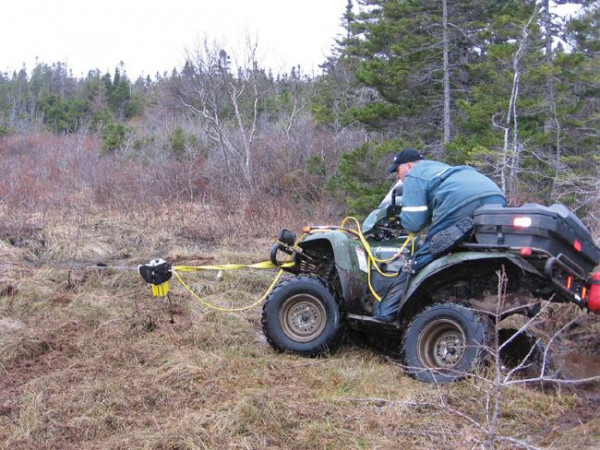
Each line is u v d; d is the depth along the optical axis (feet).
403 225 17.49
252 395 14.79
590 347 20.36
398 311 17.35
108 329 20.49
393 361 17.97
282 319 18.57
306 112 69.15
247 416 13.84
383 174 42.09
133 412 14.82
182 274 27.07
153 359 17.94
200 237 35.63
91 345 19.21
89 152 62.03
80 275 26.53
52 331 20.01
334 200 44.88
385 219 19.43
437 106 50.62
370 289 18.15
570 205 36.55
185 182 47.91
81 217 36.29
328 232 19.15
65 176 49.90
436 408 14.33
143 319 21.02
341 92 74.08
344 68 75.92
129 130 71.51
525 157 39.73
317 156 51.34
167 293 20.65
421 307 17.54
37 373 17.49
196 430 13.39
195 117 73.36
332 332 18.17
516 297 16.42
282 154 52.80
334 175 48.47
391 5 50.21
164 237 34.81
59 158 58.23
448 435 13.10
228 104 66.03
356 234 19.40
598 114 45.39
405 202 17.43
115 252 32.42
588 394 15.56
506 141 37.40
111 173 49.52
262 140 56.80
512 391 14.96
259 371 16.92
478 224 16.40
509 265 16.12
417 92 51.21
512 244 15.76
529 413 14.05
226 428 13.50
